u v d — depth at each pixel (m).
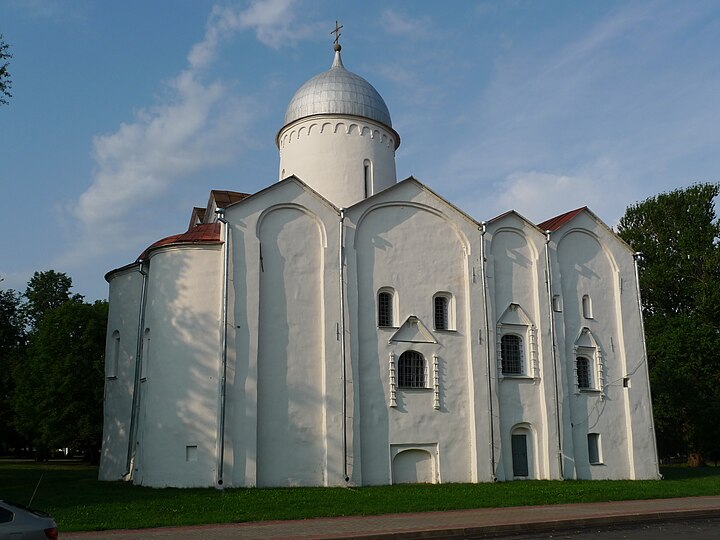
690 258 54.56
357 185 36.25
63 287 66.06
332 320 29.95
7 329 41.50
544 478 33.47
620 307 38.34
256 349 28.30
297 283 29.91
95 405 50.00
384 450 30.00
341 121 36.75
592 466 35.22
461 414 32.06
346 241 30.97
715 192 57.22
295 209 30.50
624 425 36.88
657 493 27.48
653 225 58.22
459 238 34.00
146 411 28.91
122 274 34.75
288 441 28.33
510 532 18.73
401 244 32.41
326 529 17.80
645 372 38.25
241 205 29.39
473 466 31.66
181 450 27.52
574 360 36.09
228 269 28.61
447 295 33.12
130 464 31.58
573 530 19.33
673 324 53.16
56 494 25.34
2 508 12.12
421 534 17.56
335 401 29.22
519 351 34.72
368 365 30.44
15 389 52.03
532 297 35.44
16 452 79.38
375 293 31.30
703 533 18.58
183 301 28.92
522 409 33.75
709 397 53.34
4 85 26.20
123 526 18.00
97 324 50.94
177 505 21.83
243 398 27.69
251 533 17.12
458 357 32.59
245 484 26.95
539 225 39.94
